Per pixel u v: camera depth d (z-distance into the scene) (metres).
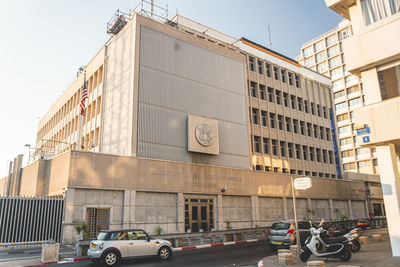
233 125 32.56
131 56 27.19
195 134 28.47
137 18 27.67
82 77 38.03
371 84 14.17
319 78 48.06
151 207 24.17
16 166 35.12
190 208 26.42
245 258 14.62
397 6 13.57
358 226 32.59
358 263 11.62
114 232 13.77
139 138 25.23
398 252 12.70
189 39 30.97
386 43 13.62
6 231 19.11
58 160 24.11
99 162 22.47
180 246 19.75
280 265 11.91
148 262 13.89
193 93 29.84
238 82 34.50
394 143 13.93
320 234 13.01
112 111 28.97
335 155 46.72
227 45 36.56
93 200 21.88
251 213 30.70
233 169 30.20
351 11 15.19
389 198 13.23
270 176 33.62
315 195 38.28
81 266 13.15
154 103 26.84
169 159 26.58
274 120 39.16
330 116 48.19
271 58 41.53
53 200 20.81
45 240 20.06
